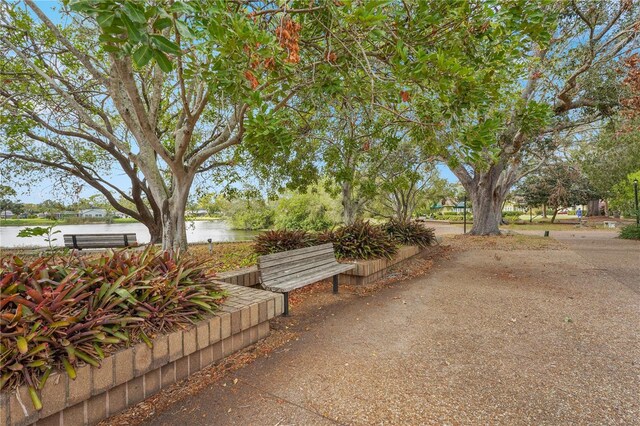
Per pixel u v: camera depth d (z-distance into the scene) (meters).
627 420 1.94
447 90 3.05
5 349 1.62
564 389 2.29
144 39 1.76
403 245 7.38
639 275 6.01
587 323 3.57
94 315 2.01
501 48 4.04
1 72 7.13
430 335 3.27
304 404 2.13
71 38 7.79
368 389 2.30
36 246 11.01
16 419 1.55
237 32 2.32
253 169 9.88
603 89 9.52
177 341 2.29
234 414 2.02
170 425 1.92
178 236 6.57
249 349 2.91
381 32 2.96
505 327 3.48
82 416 1.85
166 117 10.60
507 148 10.99
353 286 5.27
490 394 2.23
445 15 3.50
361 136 7.22
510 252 9.35
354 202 11.23
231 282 4.12
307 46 4.10
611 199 27.78
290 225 23.81
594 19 9.05
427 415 2.01
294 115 7.72
